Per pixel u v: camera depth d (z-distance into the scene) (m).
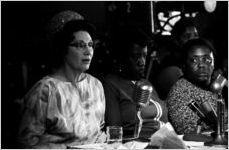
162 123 3.64
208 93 4.18
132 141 3.23
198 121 3.87
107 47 5.18
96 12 6.34
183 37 5.22
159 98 4.46
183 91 4.16
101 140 3.55
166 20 6.07
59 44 3.55
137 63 4.04
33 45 5.58
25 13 5.99
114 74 4.07
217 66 5.69
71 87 3.50
